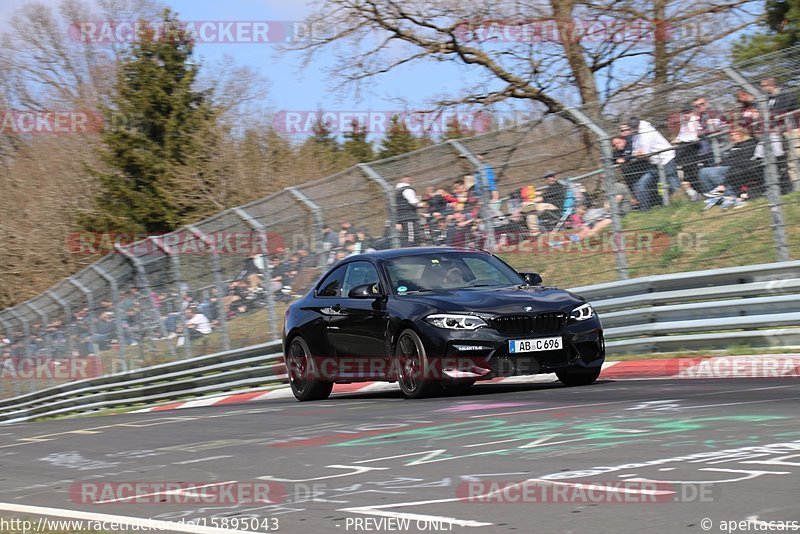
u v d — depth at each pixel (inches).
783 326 916.0
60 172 3395.7
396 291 884.6
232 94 3174.2
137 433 809.5
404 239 1225.4
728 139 1017.5
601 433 553.3
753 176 1015.6
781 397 649.6
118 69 3380.9
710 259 1023.0
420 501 418.6
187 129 3157.0
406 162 1232.8
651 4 1888.5
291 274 1328.7
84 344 1760.6
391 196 1229.1
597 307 1069.1
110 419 1027.9
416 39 2016.5
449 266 911.0
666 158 1059.3
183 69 3270.2
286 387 1289.4
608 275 1104.8
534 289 861.8
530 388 872.3
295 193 1328.7
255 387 1392.7
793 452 457.7
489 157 1169.4
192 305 1477.6
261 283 1371.8
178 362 1473.9
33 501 512.7
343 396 1049.5
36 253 3292.3
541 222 1138.7
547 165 1131.3
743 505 363.9
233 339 1419.8
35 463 677.3
